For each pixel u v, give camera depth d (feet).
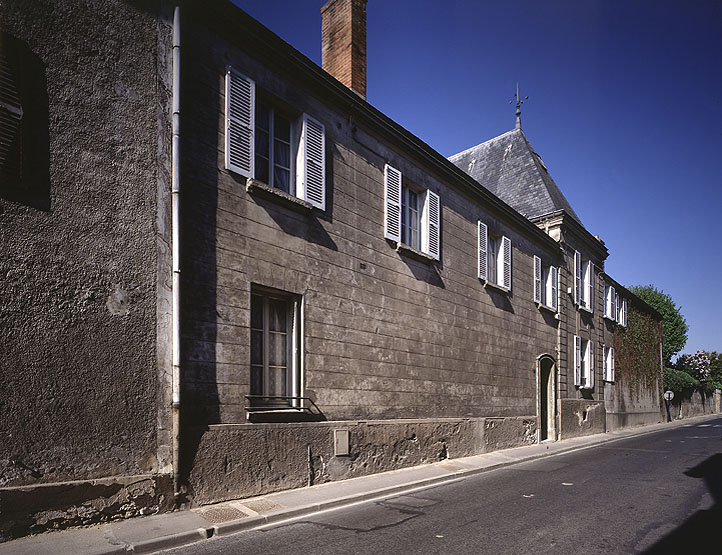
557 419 57.82
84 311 18.61
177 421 20.53
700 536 18.69
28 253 17.44
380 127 34.47
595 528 19.66
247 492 23.09
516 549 16.97
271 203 26.45
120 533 17.21
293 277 27.25
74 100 19.20
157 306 20.67
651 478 31.55
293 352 27.37
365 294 32.09
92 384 18.54
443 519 20.92
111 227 19.70
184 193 22.40
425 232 38.81
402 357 34.76
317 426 27.27
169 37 22.38
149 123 21.33
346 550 16.69
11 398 16.58
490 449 43.68
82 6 19.79
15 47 17.72
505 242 50.03
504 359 47.96
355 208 32.12
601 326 76.28
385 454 31.86
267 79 27.20
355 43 38.55
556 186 71.72
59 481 17.35
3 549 15.15
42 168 18.10
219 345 23.06
